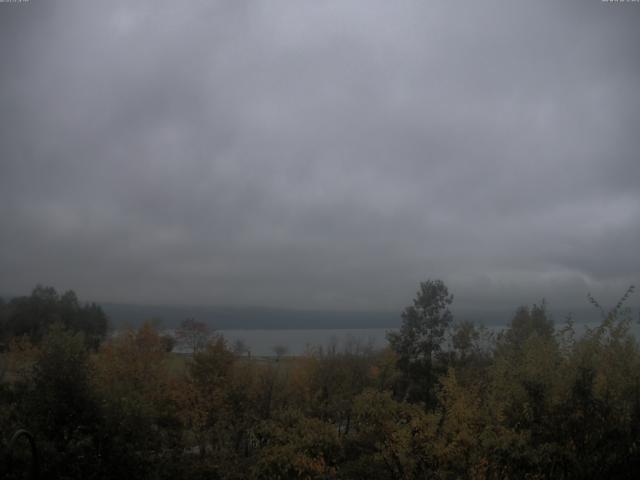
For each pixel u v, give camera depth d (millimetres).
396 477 14797
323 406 26047
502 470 11664
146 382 23359
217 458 19281
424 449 14305
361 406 16953
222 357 24469
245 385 25000
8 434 13273
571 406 11383
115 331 33344
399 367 25469
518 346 17469
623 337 12500
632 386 11570
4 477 12305
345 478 16469
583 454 11094
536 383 11703
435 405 22750
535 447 11305
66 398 14820
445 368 22875
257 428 19062
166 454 18312
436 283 25000
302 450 16938
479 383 16094
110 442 14859
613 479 10969
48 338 15773
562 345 13180
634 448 10812
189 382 24047
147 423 15938
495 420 12734
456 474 13609
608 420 11141
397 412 16953
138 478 15305
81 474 13938
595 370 11734
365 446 18125
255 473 16812
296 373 28219
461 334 23844
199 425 22359
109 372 23641
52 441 13945
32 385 15570
